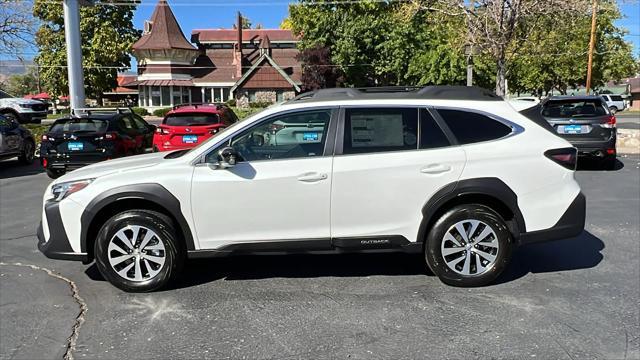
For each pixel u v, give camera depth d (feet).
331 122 15.38
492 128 15.57
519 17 51.67
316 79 125.59
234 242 15.28
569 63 142.41
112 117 37.04
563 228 15.48
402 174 15.05
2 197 30.58
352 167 15.05
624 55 142.72
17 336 12.70
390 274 16.80
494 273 15.34
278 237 15.29
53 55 138.72
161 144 36.99
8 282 16.40
